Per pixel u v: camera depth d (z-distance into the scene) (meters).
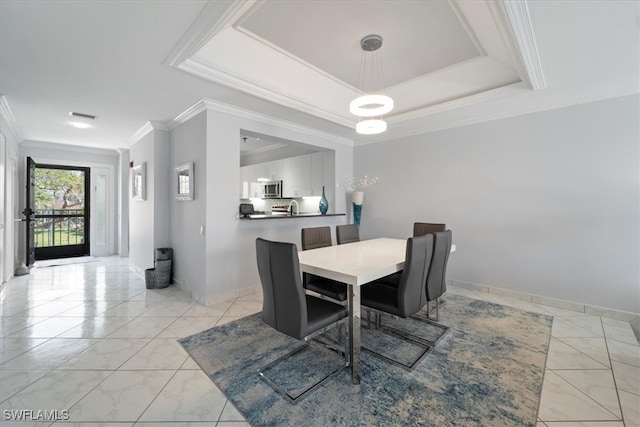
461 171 3.86
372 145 4.89
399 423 1.50
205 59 2.51
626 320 2.79
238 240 3.51
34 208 5.57
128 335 2.50
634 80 2.68
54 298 3.46
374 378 1.90
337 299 2.42
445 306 3.19
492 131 3.59
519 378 1.89
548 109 3.19
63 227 6.17
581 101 2.99
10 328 2.63
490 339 2.42
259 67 2.88
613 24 1.91
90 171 6.24
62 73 2.50
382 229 4.77
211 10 1.73
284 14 2.11
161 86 2.77
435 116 3.68
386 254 2.53
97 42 2.05
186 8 1.72
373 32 2.32
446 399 1.69
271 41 2.46
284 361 2.10
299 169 5.49
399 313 2.10
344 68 2.94
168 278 3.91
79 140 5.07
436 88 3.32
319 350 2.26
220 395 1.73
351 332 1.86
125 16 1.78
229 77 2.72
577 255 3.05
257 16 2.13
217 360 2.11
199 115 3.32
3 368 1.99
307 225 4.42
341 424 1.50
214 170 3.26
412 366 2.00
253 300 3.39
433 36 2.38
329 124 4.07
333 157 4.87
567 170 3.09
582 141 3.00
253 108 3.41
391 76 3.12
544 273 3.25
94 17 1.78
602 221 2.91
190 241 3.57
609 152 2.86
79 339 2.42
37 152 5.43
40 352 2.21
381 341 2.40
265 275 1.90
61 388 1.78
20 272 4.57
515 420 1.52
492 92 3.08
